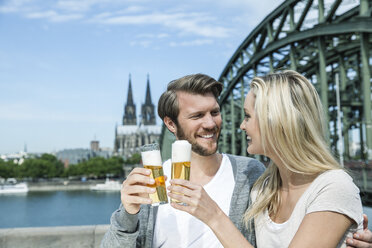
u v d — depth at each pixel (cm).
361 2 1245
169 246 222
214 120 228
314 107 180
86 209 5509
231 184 235
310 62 1923
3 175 12094
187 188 163
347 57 2191
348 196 161
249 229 217
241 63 2494
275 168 203
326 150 178
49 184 9988
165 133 4034
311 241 155
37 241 447
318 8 1500
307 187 180
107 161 12875
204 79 228
